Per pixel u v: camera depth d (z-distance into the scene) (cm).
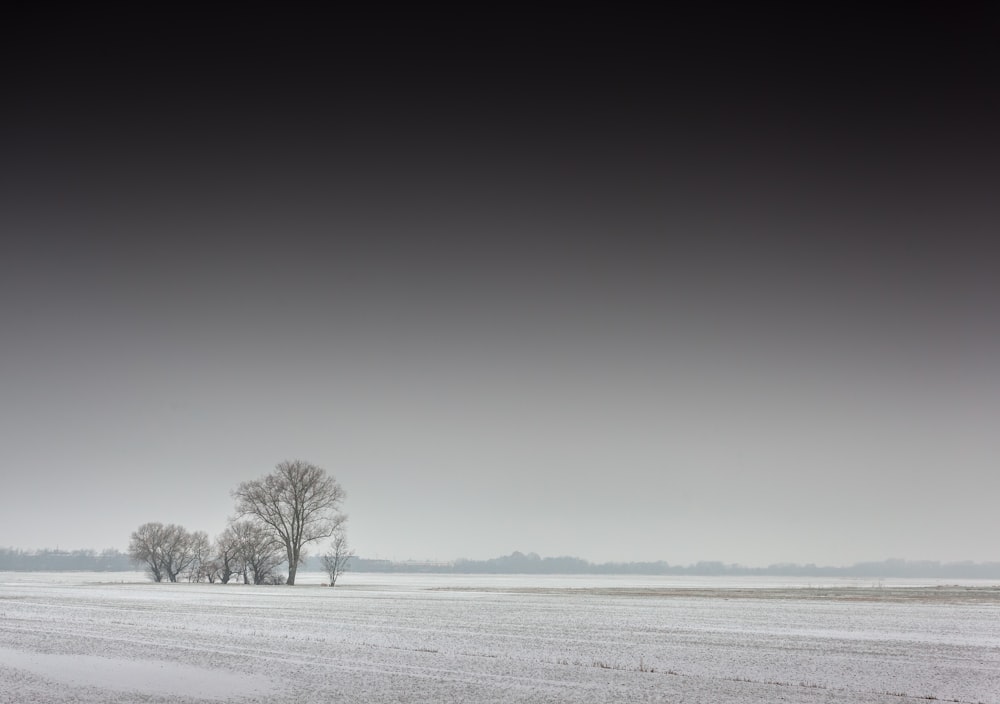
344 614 4969
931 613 5419
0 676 2436
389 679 2372
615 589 10606
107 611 5088
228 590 8850
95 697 2100
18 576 17188
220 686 2252
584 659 2825
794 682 2345
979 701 2066
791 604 6619
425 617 4756
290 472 10756
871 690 2216
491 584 14325
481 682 2322
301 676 2425
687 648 3172
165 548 12112
